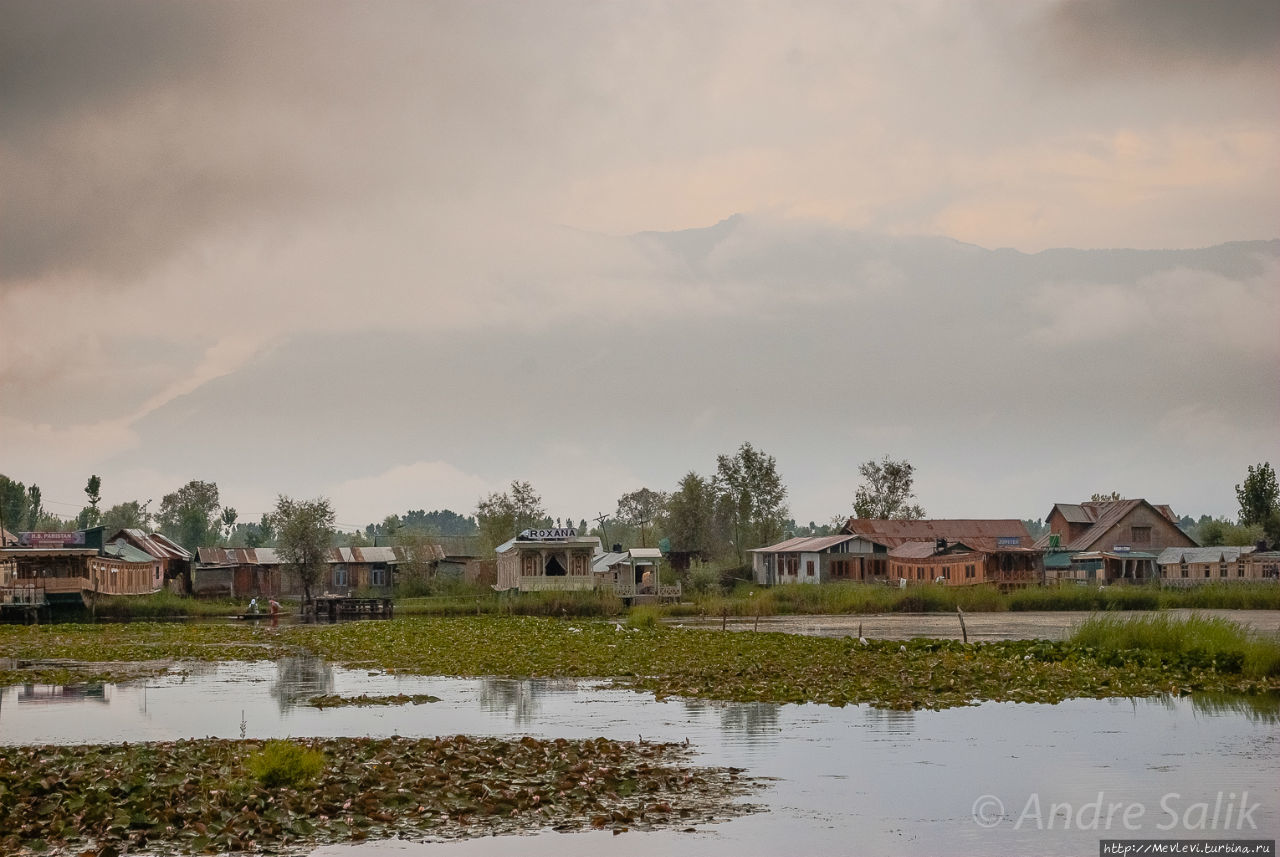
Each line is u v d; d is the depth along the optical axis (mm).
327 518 115000
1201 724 29453
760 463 159500
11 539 105000
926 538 123875
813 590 90125
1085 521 128750
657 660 45844
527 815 20203
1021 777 23375
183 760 24031
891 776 23422
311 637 64438
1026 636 59219
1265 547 125000
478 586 112938
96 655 54188
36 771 22672
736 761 24875
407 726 30516
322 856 18016
